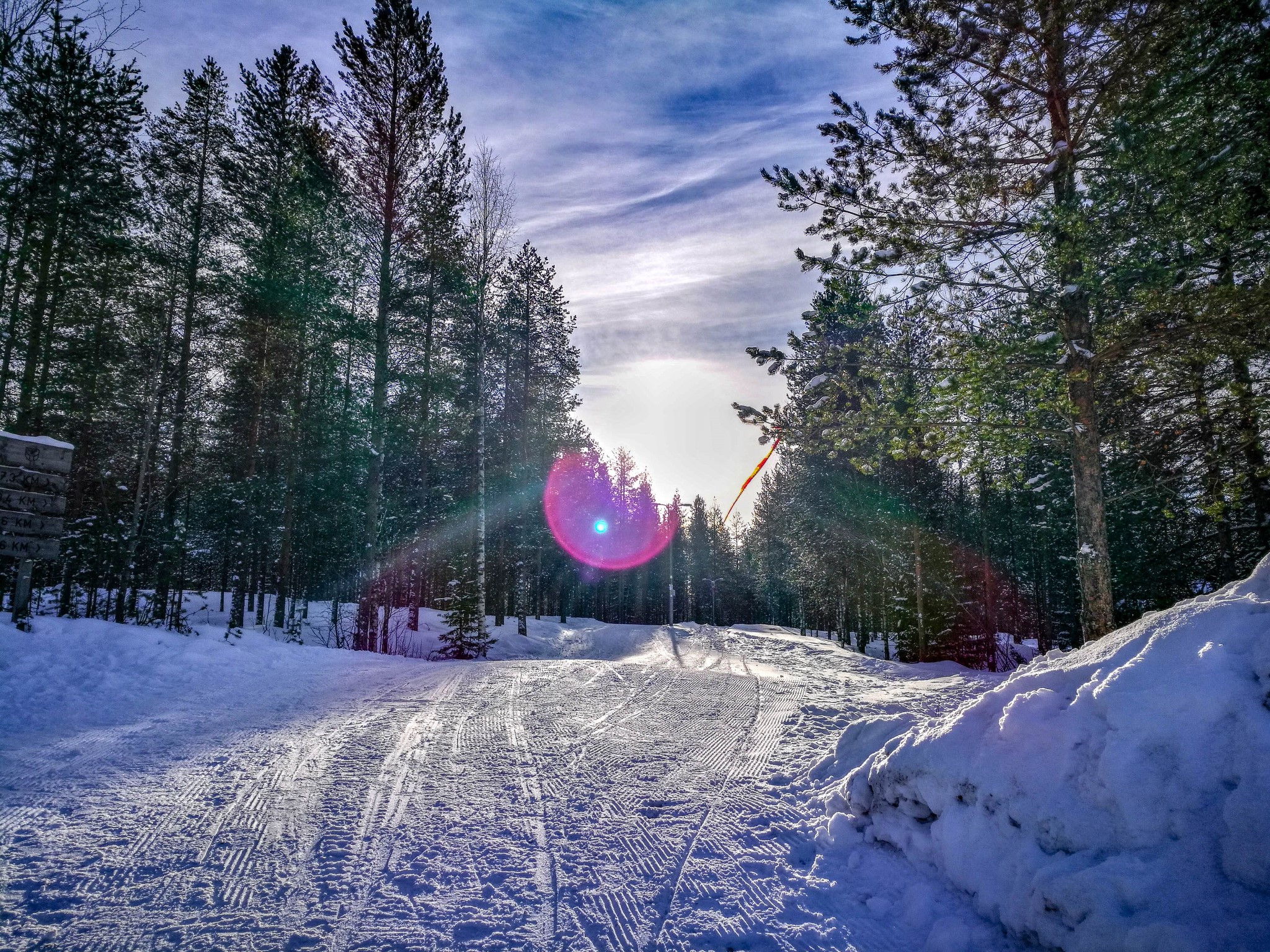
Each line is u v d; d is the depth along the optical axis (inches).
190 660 361.7
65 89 590.6
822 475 927.0
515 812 179.6
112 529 636.1
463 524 1087.0
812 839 167.9
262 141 724.7
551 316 1180.5
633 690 382.9
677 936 121.5
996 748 137.9
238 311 716.7
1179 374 309.0
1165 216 245.4
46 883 129.9
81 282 645.3
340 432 736.3
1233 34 230.5
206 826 162.1
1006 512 1079.6
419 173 664.4
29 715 253.4
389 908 126.8
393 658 497.4
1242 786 101.0
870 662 705.6
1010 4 277.0
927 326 327.0
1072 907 102.0
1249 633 119.6
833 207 338.3
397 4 638.5
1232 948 85.9
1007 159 311.1
